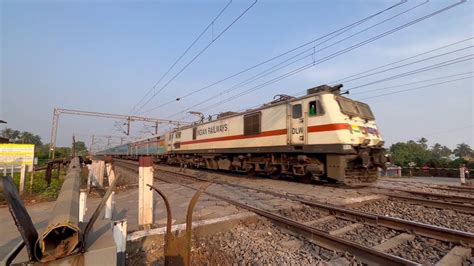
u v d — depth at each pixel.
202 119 19.75
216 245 4.21
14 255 1.55
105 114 34.50
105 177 14.13
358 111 10.51
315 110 10.16
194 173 17.27
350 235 4.68
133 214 5.79
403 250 4.04
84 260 1.54
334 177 9.62
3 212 6.34
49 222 1.50
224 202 6.99
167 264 2.64
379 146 10.52
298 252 3.94
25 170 9.47
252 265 3.52
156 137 30.52
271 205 6.64
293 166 11.36
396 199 7.95
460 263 3.57
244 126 14.03
